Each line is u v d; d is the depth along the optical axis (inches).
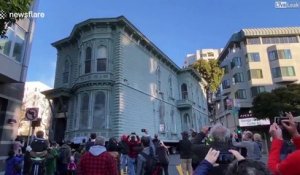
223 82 2237.9
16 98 581.9
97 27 1025.5
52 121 1082.1
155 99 1218.0
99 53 998.4
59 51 1231.5
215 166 129.6
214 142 154.1
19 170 339.6
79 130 925.8
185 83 1589.6
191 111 1502.2
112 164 225.9
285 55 1987.0
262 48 2052.2
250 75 1979.6
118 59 973.2
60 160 480.4
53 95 1079.6
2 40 514.6
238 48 2155.5
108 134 887.7
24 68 574.6
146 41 1176.2
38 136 386.6
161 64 1374.3
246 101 1979.6
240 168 77.4
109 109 924.0
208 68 2081.7
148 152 366.3
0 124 540.1
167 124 1301.7
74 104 1024.9
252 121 1807.3
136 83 1066.1
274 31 2074.3
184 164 442.6
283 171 84.4
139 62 1128.8
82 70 1003.3
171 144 1310.3
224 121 2181.3
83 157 226.1
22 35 583.5
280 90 1373.0
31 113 422.9
